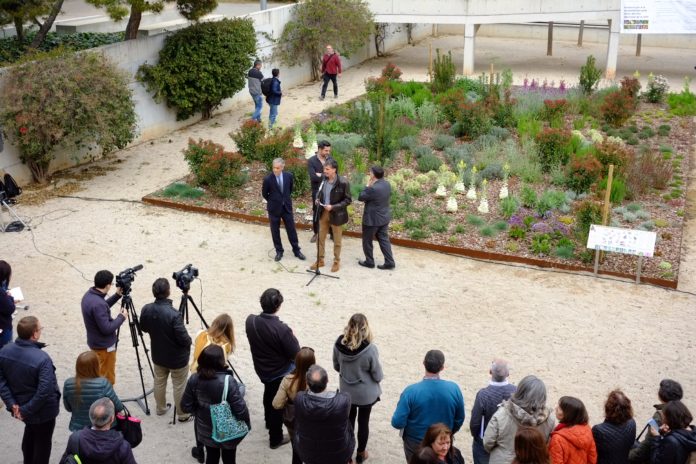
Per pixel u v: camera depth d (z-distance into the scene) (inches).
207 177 564.4
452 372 349.7
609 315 402.9
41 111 565.6
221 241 499.2
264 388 318.7
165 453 292.0
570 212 533.3
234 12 1159.6
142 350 368.8
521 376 346.3
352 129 717.3
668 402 234.8
